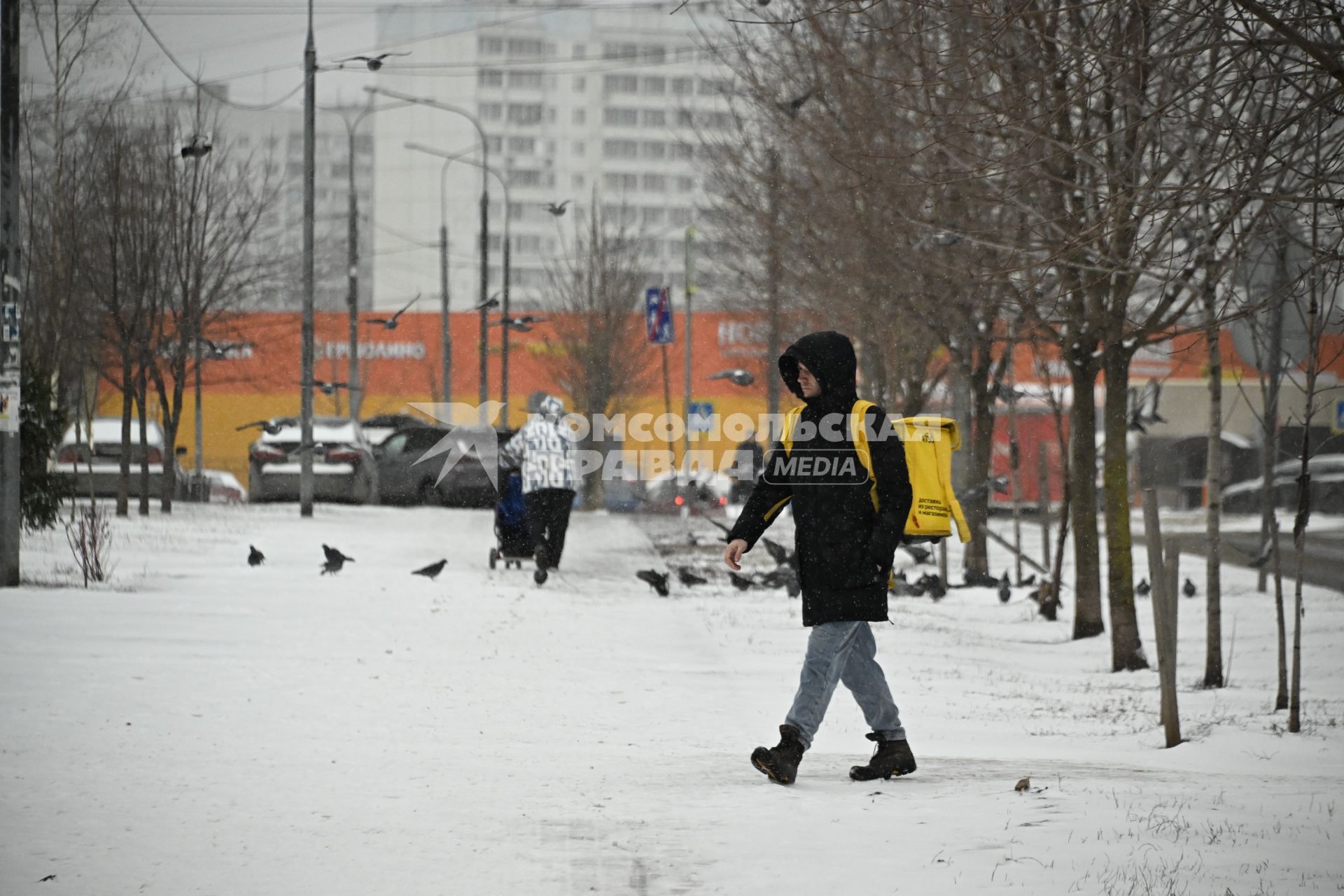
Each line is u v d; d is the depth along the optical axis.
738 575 61.69
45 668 35.75
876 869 18.56
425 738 29.08
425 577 60.41
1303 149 35.62
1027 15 32.84
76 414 103.00
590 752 27.95
